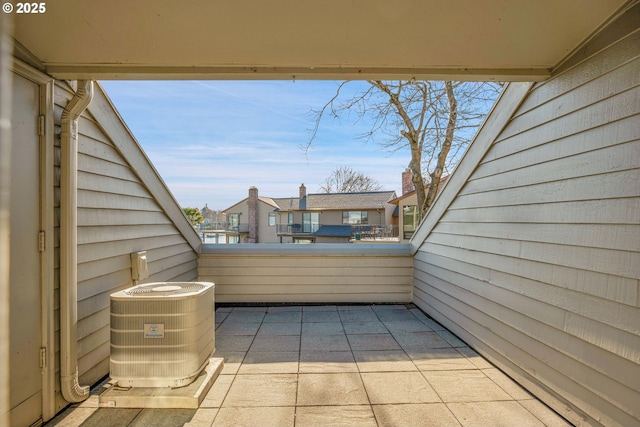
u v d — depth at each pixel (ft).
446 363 9.27
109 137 8.54
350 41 6.06
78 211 7.32
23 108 6.02
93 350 7.85
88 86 7.07
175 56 6.47
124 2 4.85
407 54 6.54
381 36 5.90
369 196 74.02
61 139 6.86
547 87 7.14
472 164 10.21
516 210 8.15
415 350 10.20
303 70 7.14
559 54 6.52
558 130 6.79
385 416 6.82
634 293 5.13
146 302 7.34
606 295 5.61
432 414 6.88
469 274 10.44
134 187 9.84
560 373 6.67
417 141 24.40
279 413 6.94
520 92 7.96
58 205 6.81
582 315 6.11
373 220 71.61
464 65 6.98
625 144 5.31
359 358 9.62
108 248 8.47
